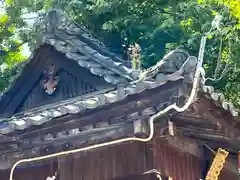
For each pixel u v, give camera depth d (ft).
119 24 43.96
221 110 20.24
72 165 22.90
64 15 25.25
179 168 22.13
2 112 26.27
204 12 40.40
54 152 22.02
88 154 22.48
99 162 21.99
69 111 19.70
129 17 43.80
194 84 17.04
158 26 43.57
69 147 21.70
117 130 20.02
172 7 42.75
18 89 25.94
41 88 25.57
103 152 21.97
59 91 24.90
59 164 23.32
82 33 25.13
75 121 20.08
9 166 23.26
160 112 18.16
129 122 19.38
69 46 24.45
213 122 20.85
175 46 40.50
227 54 38.55
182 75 16.93
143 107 18.47
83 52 24.11
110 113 19.21
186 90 17.13
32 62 25.54
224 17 37.78
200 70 17.13
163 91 17.61
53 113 20.31
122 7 43.68
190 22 40.93
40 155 22.31
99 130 20.39
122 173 21.03
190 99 17.22
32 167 24.03
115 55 24.48
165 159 21.20
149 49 43.96
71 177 22.74
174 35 43.19
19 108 26.07
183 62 17.58
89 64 23.45
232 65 38.63
